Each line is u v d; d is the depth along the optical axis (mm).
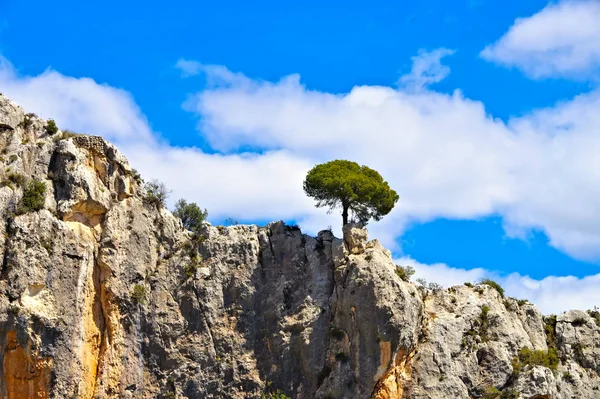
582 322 117312
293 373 106500
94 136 109562
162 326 106875
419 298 108562
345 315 106188
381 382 103812
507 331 111938
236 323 108562
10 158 105562
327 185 113875
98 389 102688
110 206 108000
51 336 100312
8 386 98750
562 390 109688
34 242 102000
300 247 112375
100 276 105500
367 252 109062
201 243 111750
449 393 106188
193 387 105250
